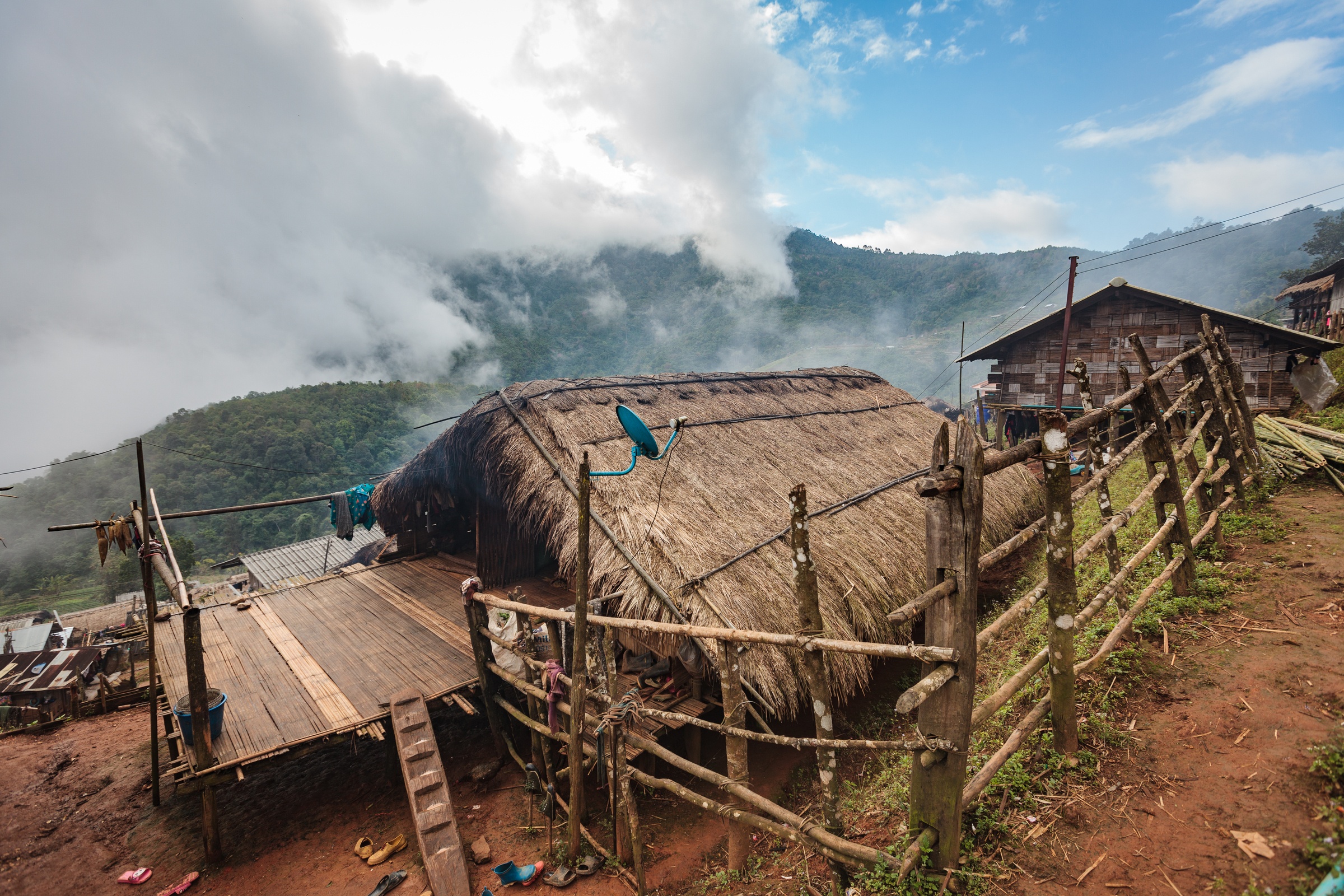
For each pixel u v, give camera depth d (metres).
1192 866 2.77
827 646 3.36
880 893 3.13
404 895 5.70
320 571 24.69
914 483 10.32
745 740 4.10
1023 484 11.45
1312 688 3.56
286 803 7.40
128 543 7.40
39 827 7.43
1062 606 3.49
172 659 8.62
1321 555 4.96
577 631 4.93
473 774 7.30
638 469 8.05
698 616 6.09
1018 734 3.47
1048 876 2.95
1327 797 2.86
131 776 8.48
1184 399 5.61
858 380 15.05
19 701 12.17
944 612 2.92
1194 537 5.25
